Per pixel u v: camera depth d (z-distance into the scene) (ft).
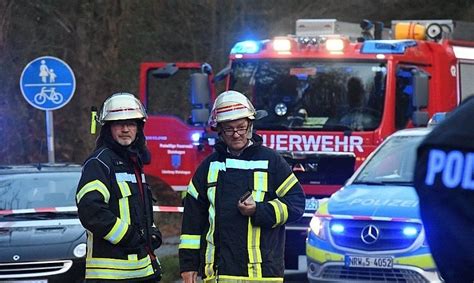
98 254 20.67
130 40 77.66
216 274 19.79
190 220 20.51
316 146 40.19
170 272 38.34
